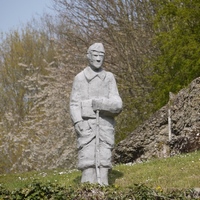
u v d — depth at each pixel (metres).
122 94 35.06
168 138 24.11
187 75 30.81
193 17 31.17
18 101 42.00
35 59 43.41
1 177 24.75
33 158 34.41
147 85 34.91
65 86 34.38
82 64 35.31
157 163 19.53
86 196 13.67
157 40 31.92
